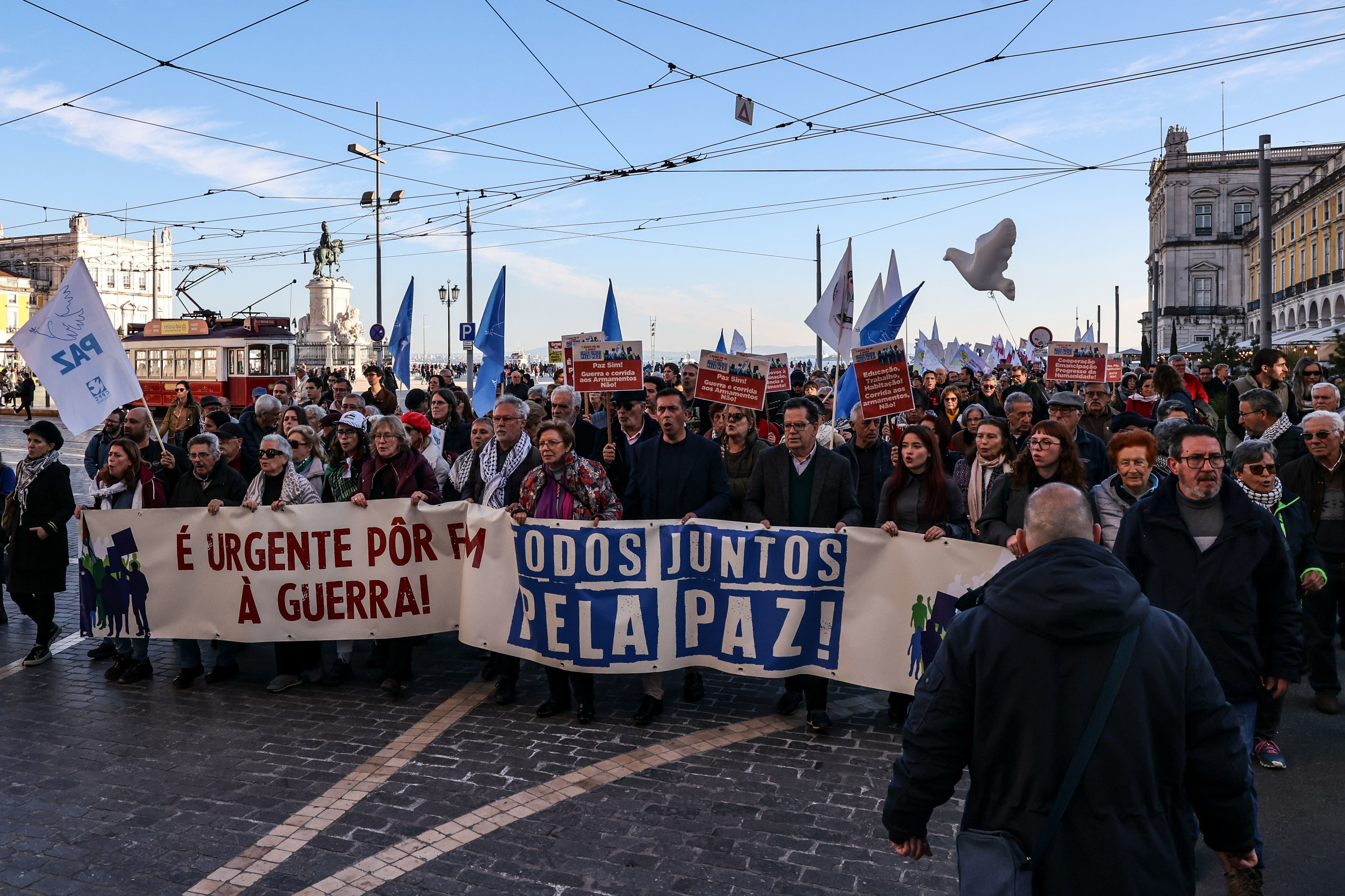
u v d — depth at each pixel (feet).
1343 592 20.21
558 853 13.39
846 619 18.31
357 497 21.04
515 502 21.06
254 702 20.22
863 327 33.12
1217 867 13.58
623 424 24.52
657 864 13.07
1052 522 7.78
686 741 17.72
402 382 44.42
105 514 21.70
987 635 7.65
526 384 67.56
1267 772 16.76
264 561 21.21
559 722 18.86
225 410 33.50
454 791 15.43
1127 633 7.32
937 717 7.83
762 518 19.62
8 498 24.39
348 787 15.60
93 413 23.29
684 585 19.20
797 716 19.26
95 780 15.98
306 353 147.33
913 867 13.01
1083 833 7.14
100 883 12.69
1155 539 13.34
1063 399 23.11
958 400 35.70
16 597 23.15
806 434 18.99
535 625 19.36
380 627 20.97
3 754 17.20
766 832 13.99
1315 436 19.80
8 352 169.27
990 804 7.61
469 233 81.51
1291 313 207.10
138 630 21.62
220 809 14.84
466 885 12.56
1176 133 254.27
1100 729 7.16
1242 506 12.96
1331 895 12.80
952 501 18.74
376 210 92.53
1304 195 194.08
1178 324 255.50
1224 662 12.69
